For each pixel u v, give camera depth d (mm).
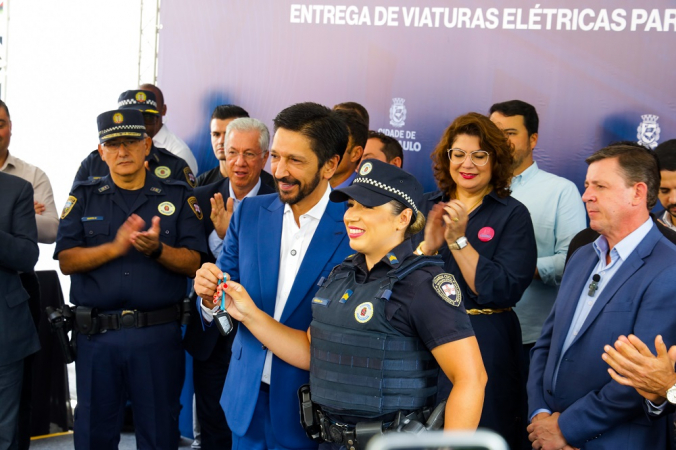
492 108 4023
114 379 3422
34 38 5141
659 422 2385
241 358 2600
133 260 3396
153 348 3414
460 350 1990
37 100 5160
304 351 2424
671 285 2342
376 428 2035
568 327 2611
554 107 4246
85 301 3396
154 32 4902
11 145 5199
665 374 2143
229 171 3898
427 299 2021
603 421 2383
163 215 3520
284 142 2398
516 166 3980
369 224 2127
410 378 2061
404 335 2059
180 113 4887
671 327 2324
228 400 2619
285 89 4707
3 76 5199
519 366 3273
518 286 3129
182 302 3533
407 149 4523
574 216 3977
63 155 5109
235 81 4789
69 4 5066
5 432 3506
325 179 2533
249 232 2658
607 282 2512
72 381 5191
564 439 2461
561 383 2561
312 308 2246
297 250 2574
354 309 2096
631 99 4121
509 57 4305
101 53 5012
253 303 2408
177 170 4293
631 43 4102
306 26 4648
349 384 2082
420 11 4441
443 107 4441
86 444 3412
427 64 4453
